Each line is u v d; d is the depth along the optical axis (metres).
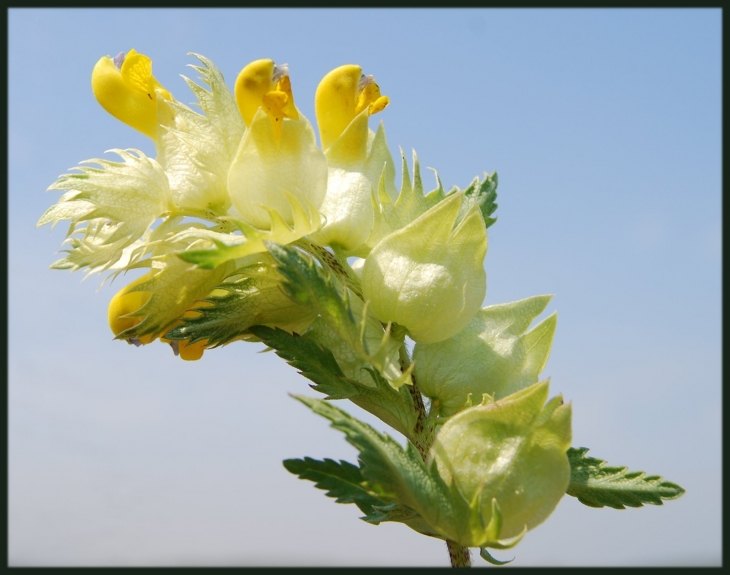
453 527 0.22
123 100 0.24
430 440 0.23
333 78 0.24
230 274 0.23
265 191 0.23
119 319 0.24
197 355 0.24
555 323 0.24
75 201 0.23
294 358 0.23
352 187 0.23
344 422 0.22
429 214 0.23
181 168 0.23
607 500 0.24
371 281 0.23
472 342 0.24
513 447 0.22
